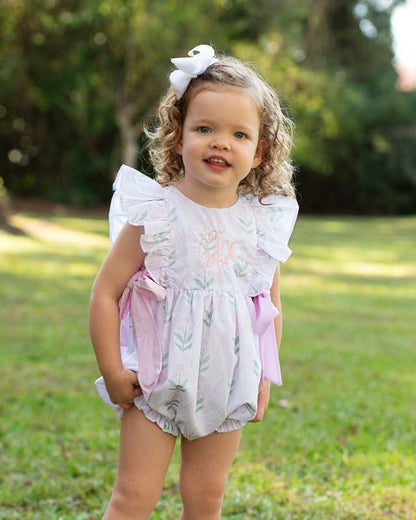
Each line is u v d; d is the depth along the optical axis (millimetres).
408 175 29078
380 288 9758
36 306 7461
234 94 2072
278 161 2262
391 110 28875
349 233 19016
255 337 2184
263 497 3031
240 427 2195
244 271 2168
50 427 3883
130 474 2096
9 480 3176
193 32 20875
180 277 2102
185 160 2104
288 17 24016
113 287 2119
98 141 25047
